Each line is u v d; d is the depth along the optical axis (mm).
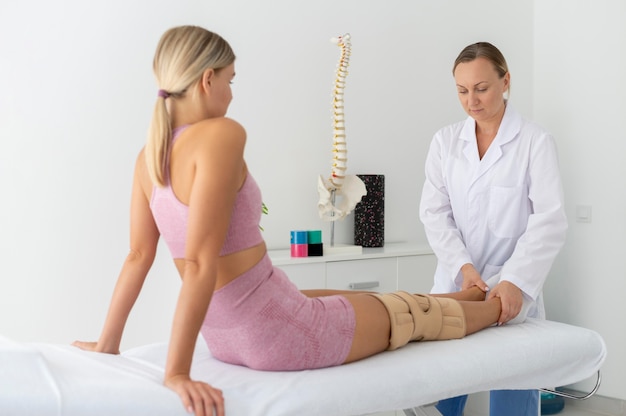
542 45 4203
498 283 2203
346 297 1691
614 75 3816
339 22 3650
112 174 3008
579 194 3947
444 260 2479
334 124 3359
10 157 2799
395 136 3887
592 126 3908
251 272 1498
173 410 1288
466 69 2305
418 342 1857
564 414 3797
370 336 1662
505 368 1795
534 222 2275
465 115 4195
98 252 2980
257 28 3379
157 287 3074
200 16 3213
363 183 3395
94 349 1652
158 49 1521
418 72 3967
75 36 2920
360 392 1523
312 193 3578
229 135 1406
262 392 1434
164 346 1811
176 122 1503
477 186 2438
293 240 3145
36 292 2855
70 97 2912
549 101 4152
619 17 3801
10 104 2797
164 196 1479
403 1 3889
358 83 3734
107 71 2988
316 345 1568
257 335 1520
